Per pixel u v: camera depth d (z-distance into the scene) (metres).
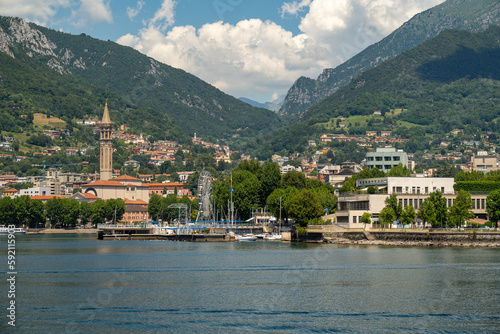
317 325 103.50
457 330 101.12
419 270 157.88
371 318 108.06
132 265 177.38
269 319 107.31
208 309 114.12
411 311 112.88
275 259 186.50
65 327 102.44
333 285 138.00
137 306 116.81
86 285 140.25
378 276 149.62
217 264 176.88
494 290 131.25
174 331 100.12
